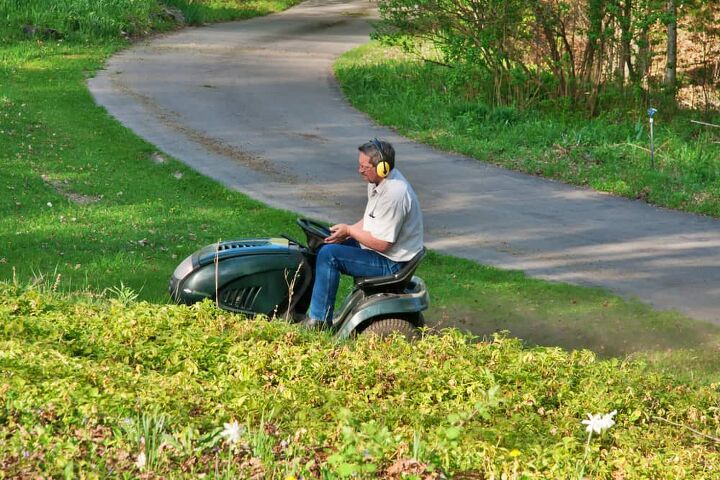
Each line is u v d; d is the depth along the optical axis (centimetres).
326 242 1098
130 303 1236
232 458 703
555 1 3494
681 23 4041
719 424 904
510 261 1834
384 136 3173
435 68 4128
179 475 667
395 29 4444
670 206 2389
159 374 898
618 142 3044
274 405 810
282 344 991
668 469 747
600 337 1368
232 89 3838
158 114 3294
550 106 3475
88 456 684
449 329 1073
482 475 725
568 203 2383
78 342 984
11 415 745
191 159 2697
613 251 1927
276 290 1145
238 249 1158
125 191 2278
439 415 830
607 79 3566
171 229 1936
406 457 706
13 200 2053
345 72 4197
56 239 1759
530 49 3653
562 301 1554
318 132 3177
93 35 4759
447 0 3606
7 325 991
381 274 1098
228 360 948
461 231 2070
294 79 4116
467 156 2938
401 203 1076
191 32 5431
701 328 1421
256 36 5416
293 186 2456
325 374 924
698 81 3825
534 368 966
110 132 2920
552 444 783
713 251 1945
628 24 3391
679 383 1019
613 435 824
